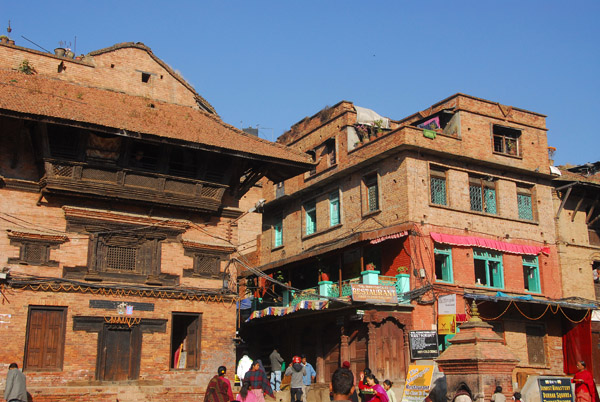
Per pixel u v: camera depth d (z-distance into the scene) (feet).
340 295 87.61
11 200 63.98
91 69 75.10
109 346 65.41
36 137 64.85
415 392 63.16
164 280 69.51
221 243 73.97
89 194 65.67
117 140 66.95
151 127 68.18
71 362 62.80
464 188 99.25
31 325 62.23
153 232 69.92
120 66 77.00
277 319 102.17
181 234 71.77
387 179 97.86
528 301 93.61
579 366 50.26
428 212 93.91
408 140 94.17
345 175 107.24
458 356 45.75
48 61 73.10
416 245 90.63
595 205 113.70
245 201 110.83
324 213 112.06
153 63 79.36
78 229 66.28
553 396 46.60
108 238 67.62
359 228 101.91
